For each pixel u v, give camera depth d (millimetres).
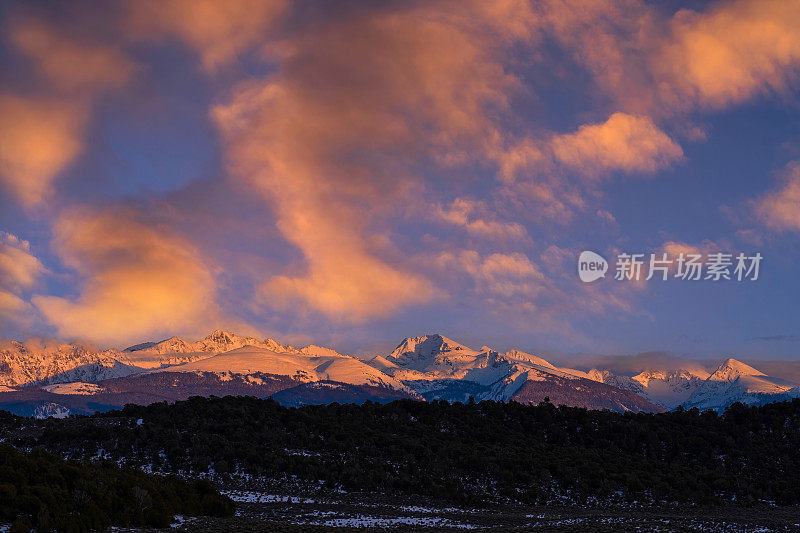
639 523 89562
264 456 129375
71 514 70875
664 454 157625
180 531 72688
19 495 71188
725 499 131000
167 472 121312
